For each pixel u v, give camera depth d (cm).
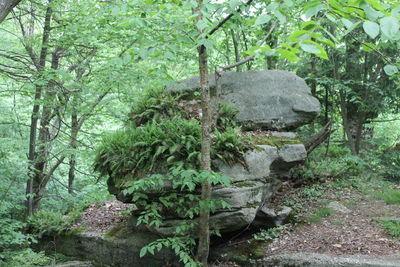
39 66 609
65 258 730
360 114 1001
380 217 633
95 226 752
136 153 595
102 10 443
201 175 438
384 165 970
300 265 516
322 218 652
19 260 640
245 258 562
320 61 995
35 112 757
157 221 502
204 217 504
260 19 240
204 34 370
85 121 943
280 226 623
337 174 842
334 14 249
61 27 745
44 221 782
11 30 956
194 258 556
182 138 564
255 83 702
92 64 816
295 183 802
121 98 749
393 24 190
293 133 689
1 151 725
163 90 717
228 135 577
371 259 491
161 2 462
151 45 424
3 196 743
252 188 577
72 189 940
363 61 984
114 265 667
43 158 815
